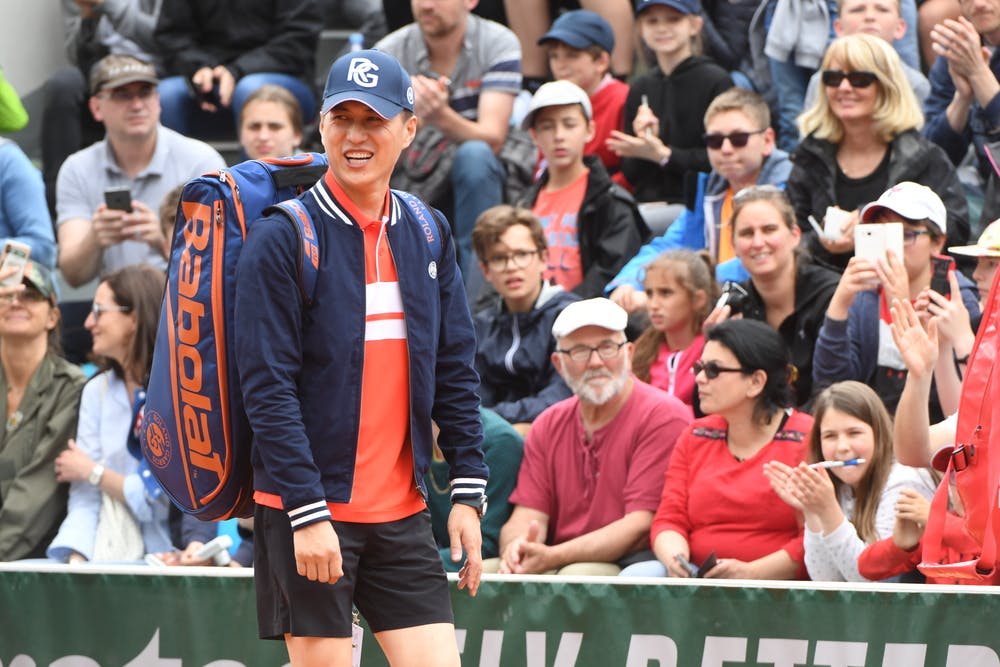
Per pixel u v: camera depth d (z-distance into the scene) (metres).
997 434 13.68
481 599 14.88
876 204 20.23
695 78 27.39
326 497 11.20
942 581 16.70
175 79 31.06
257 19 31.08
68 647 15.18
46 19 34.06
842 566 16.91
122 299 21.34
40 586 15.21
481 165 27.11
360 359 11.27
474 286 26.03
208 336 11.30
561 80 28.48
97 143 28.66
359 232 11.36
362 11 34.72
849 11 26.75
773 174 24.67
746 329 18.59
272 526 11.27
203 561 19.25
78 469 20.92
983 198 24.81
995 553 13.71
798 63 27.69
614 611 14.76
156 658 15.12
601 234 25.44
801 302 21.14
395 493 11.62
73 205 27.77
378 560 11.62
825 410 17.69
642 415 19.69
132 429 21.08
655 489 19.34
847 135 23.05
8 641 15.21
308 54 31.48
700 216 25.61
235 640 15.05
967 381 14.49
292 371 11.02
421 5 28.36
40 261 26.70
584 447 19.92
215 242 11.34
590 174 25.70
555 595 14.82
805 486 16.91
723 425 18.92
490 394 23.16
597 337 19.55
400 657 11.65
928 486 17.67
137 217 25.95
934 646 14.40
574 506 19.94
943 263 19.12
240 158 29.97
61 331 27.11
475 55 28.77
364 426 11.40
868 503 17.50
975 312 20.42
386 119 11.07
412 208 11.88
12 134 32.84
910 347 16.67
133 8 32.53
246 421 11.45
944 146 25.16
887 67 22.61
